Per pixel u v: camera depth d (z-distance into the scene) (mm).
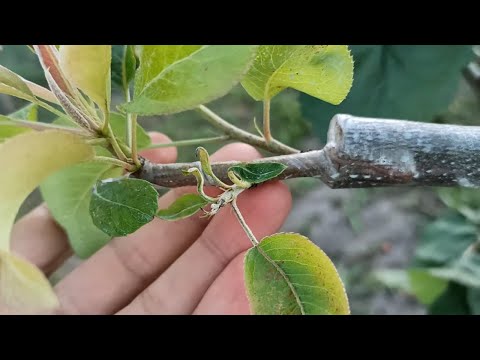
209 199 131
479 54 245
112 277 226
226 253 201
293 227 530
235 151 211
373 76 231
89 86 115
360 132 138
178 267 208
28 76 222
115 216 127
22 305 100
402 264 494
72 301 226
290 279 128
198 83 107
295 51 133
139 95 110
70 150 108
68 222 195
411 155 138
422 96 229
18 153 103
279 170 133
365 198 538
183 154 522
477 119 379
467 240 326
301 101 241
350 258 507
